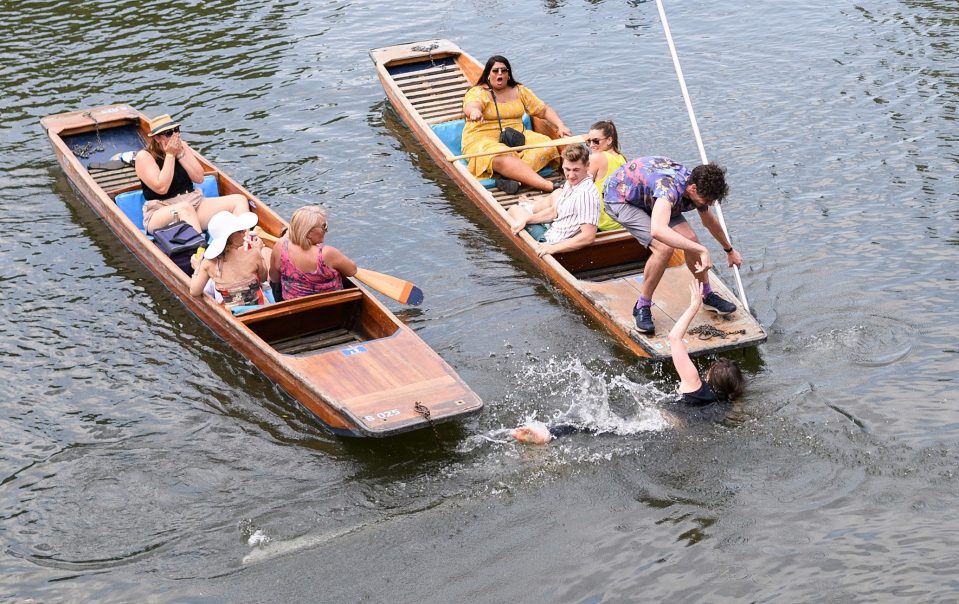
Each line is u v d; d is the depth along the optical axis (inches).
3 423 452.1
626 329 479.5
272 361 456.1
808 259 546.3
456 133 696.4
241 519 391.2
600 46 840.9
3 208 636.7
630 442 418.6
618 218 470.3
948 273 522.0
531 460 412.8
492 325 514.9
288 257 487.5
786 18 872.3
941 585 337.7
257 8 932.0
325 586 358.0
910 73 754.2
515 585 354.3
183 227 560.1
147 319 527.2
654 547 365.4
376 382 436.1
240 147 706.8
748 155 661.9
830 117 700.7
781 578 346.9
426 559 368.2
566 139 624.4
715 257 555.5
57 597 357.7
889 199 597.6
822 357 466.0
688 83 767.7
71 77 802.2
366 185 660.1
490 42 858.8
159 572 367.2
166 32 881.5
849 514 372.5
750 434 417.4
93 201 618.5
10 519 395.9
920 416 420.2
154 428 446.6
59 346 506.9
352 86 792.9
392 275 563.8
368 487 405.4
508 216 585.6
